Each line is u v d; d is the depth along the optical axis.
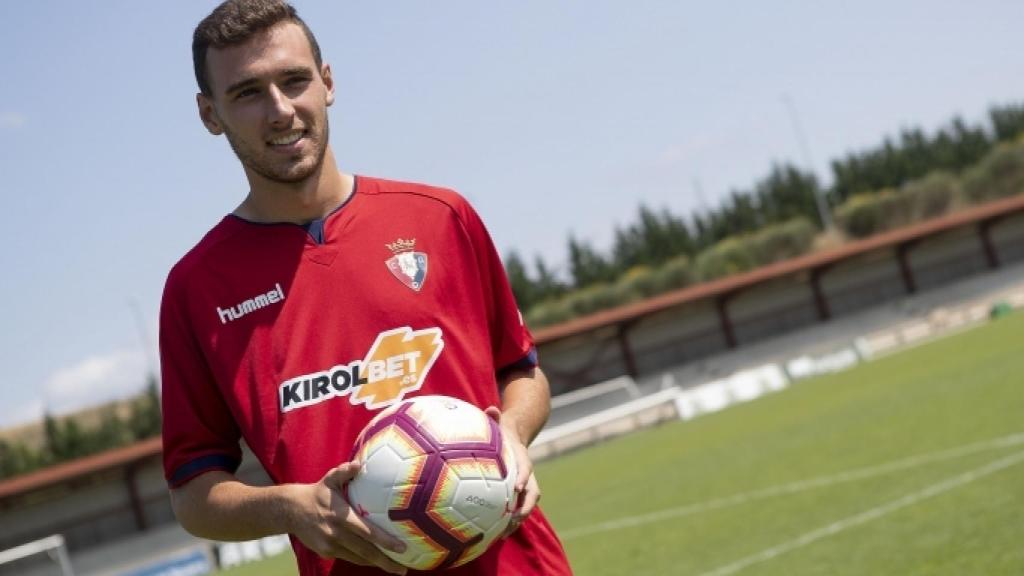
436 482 2.54
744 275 47.59
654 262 98.25
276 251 2.85
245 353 2.81
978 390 18.20
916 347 39.12
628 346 47.12
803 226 93.25
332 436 2.76
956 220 50.28
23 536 35.59
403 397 2.79
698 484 15.93
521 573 2.91
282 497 2.62
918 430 15.12
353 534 2.56
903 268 51.31
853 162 107.25
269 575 17.48
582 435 37.41
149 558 35.78
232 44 2.74
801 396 29.64
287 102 2.75
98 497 36.22
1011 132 111.31
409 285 2.86
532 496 2.74
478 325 2.97
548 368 46.22
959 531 8.26
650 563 10.38
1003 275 51.44
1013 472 10.20
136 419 68.38
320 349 2.79
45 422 66.94
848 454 14.62
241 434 3.02
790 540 9.69
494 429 2.70
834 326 49.25
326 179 2.90
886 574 7.48
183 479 2.88
